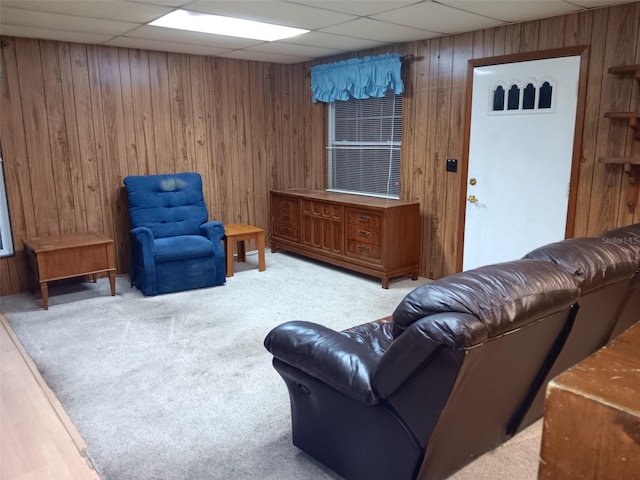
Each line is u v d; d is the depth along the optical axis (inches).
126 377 111.2
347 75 193.9
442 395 57.2
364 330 94.9
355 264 184.9
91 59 175.5
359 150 206.7
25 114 165.5
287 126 232.2
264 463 82.4
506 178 153.8
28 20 138.4
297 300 162.7
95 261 162.1
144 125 190.7
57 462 62.9
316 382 74.2
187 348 126.3
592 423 34.6
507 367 65.7
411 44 175.2
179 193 187.6
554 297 60.7
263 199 230.1
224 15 135.0
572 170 138.0
